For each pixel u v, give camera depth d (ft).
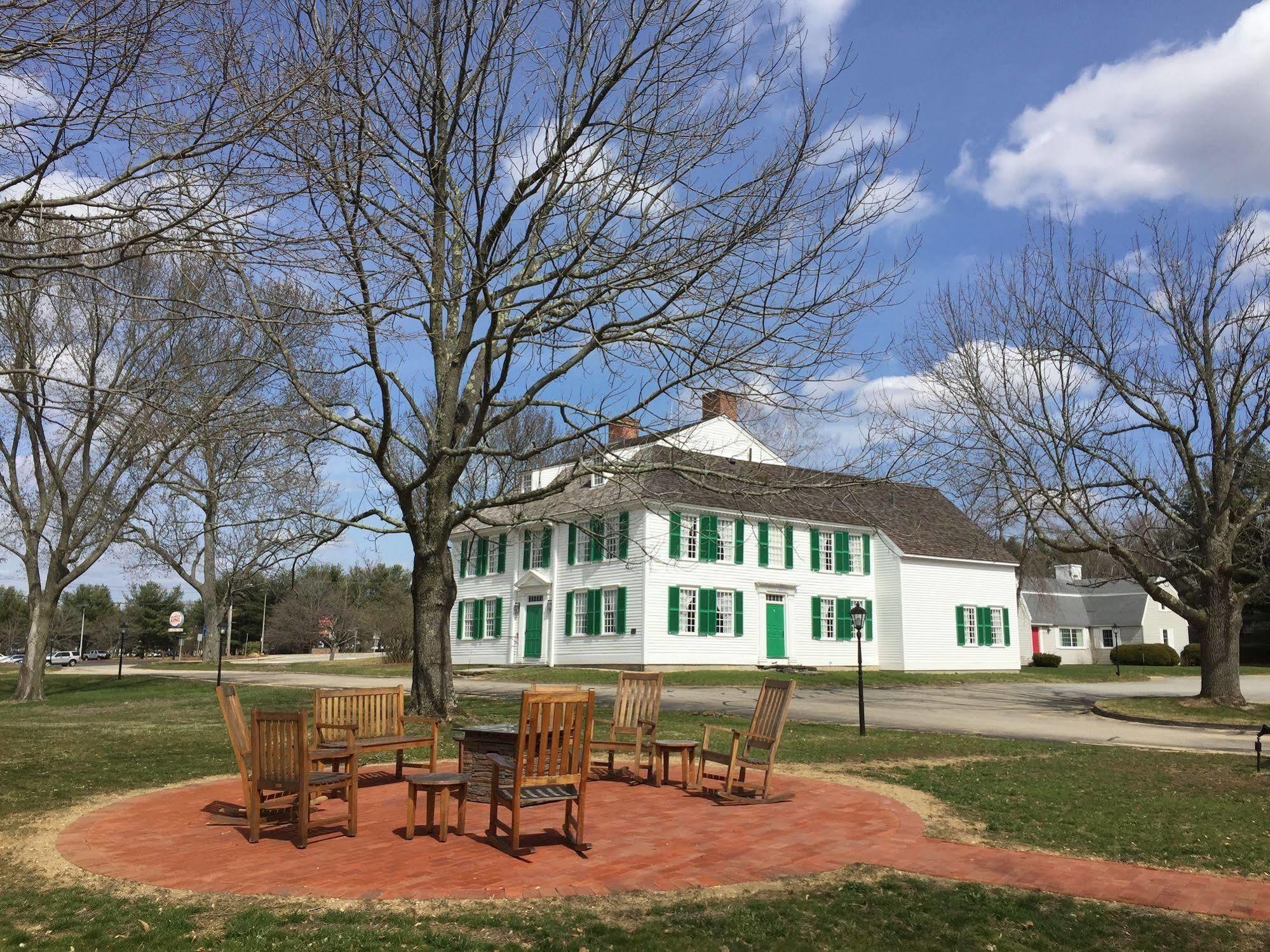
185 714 63.82
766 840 24.06
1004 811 28.84
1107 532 78.89
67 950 15.42
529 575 122.31
